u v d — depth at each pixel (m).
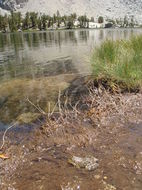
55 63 13.91
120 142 4.64
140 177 3.61
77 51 19.38
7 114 6.50
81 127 5.38
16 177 3.72
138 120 5.60
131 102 6.59
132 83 7.43
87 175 3.70
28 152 4.45
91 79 8.70
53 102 7.21
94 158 4.09
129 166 3.88
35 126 5.67
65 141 4.79
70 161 4.05
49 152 4.41
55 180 3.61
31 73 11.37
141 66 7.52
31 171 3.85
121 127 5.30
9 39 45.66
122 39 9.45
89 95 7.43
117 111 6.11
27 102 7.35
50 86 8.84
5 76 10.95
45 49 22.56
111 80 7.77
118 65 7.65
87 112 6.23
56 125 5.52
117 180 3.55
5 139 5.07
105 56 8.16
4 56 18.42
